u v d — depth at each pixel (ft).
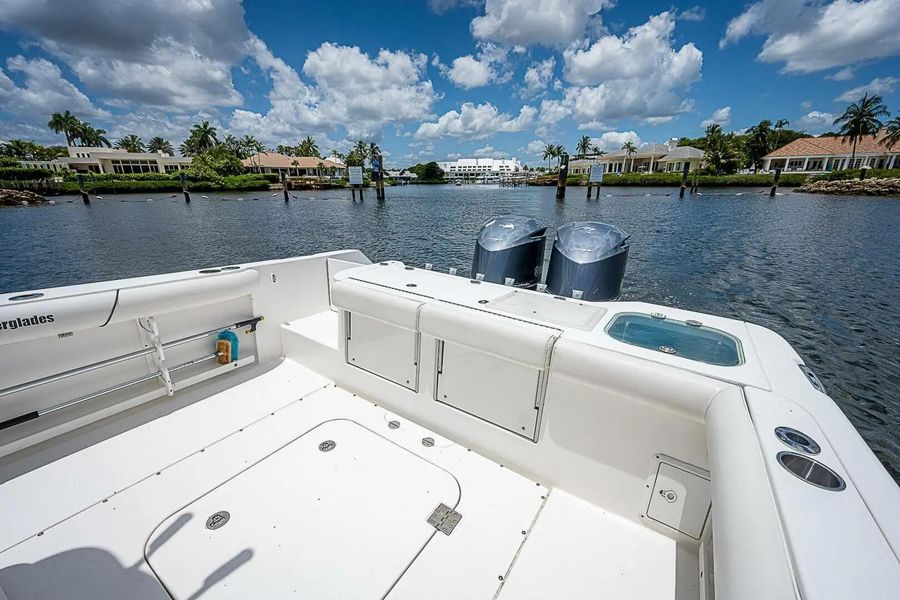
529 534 4.36
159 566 3.97
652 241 42.04
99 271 33.37
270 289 8.20
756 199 100.07
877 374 16.58
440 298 5.80
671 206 83.56
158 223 61.16
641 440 4.20
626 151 196.75
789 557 1.94
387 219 65.77
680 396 3.71
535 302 5.66
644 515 4.35
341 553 4.12
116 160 165.99
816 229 49.85
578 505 4.72
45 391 5.65
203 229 54.75
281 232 51.88
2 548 4.15
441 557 4.10
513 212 74.64
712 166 161.48
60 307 5.31
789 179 136.26
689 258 34.14
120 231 53.11
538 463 5.02
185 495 4.83
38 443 5.57
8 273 32.81
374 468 5.29
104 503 4.71
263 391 7.16
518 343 4.63
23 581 3.82
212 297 7.05
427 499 4.81
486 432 5.41
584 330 4.69
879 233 46.70
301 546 4.19
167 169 174.50
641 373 3.89
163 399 6.82
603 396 4.31
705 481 3.89
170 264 35.37
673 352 4.17
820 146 150.41
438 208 85.92
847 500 2.24
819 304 23.61
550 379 4.64
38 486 4.94
